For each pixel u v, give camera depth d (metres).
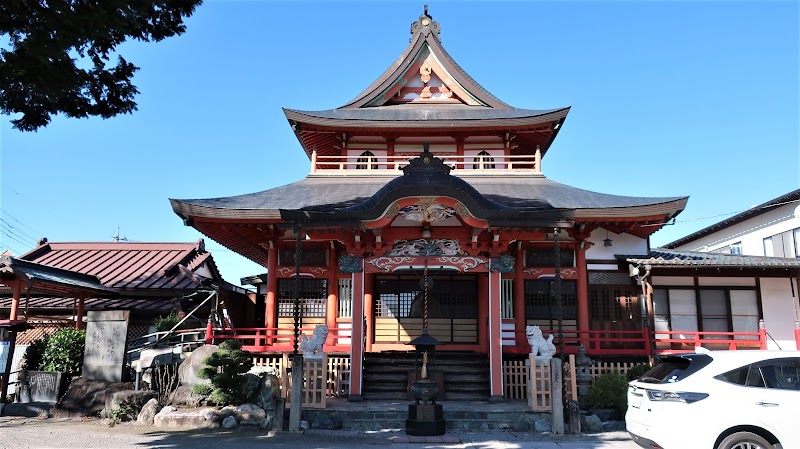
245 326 26.88
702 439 8.82
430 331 20.28
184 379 16.23
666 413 9.11
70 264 27.23
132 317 23.41
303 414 14.19
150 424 14.55
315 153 24.05
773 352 9.40
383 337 20.27
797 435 8.59
